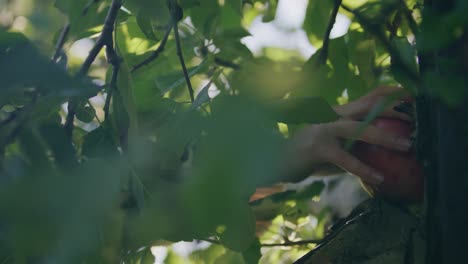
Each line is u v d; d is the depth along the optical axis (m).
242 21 1.22
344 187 1.10
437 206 0.70
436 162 0.70
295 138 0.90
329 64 0.97
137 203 0.57
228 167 0.35
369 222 0.88
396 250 0.85
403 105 0.86
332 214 1.12
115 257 0.56
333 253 0.88
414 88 0.62
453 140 0.64
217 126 0.37
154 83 0.89
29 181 0.37
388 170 0.86
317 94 0.91
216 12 0.97
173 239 0.64
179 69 0.97
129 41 0.96
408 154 0.85
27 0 0.58
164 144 0.61
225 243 0.67
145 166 0.58
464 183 0.64
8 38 0.59
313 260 0.88
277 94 0.51
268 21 1.06
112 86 0.68
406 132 0.85
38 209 0.36
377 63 0.99
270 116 0.43
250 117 0.38
